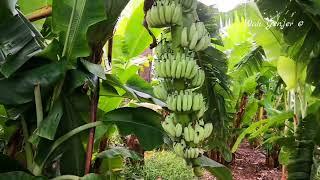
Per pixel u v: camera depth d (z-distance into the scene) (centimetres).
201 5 330
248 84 794
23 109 276
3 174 238
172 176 641
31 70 263
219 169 324
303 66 416
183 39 226
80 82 269
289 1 335
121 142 695
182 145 209
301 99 473
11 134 316
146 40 468
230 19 427
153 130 295
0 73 263
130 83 359
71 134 275
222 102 374
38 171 270
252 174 955
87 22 259
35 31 285
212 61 342
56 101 268
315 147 445
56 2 257
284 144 444
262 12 344
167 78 229
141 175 622
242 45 615
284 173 634
